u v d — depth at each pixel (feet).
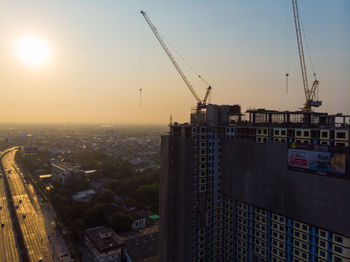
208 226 415.64
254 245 372.79
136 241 579.89
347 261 258.16
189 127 399.65
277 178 329.31
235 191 398.83
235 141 397.80
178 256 389.60
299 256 307.17
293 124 373.61
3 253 575.38
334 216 266.16
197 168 403.95
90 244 578.25
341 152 259.80
